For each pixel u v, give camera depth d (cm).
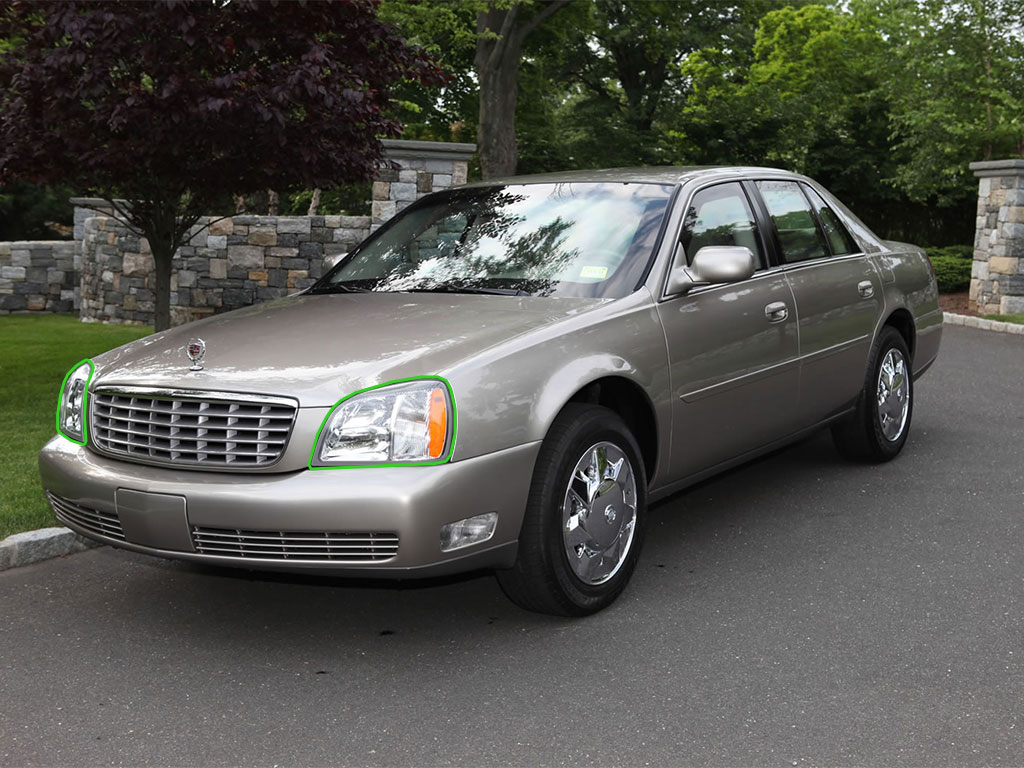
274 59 775
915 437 714
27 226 3394
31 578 458
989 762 293
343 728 319
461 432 349
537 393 374
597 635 388
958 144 2023
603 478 405
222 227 1433
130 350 421
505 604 422
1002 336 1348
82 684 352
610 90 4088
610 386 432
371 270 502
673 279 447
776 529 516
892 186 2395
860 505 554
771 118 2736
